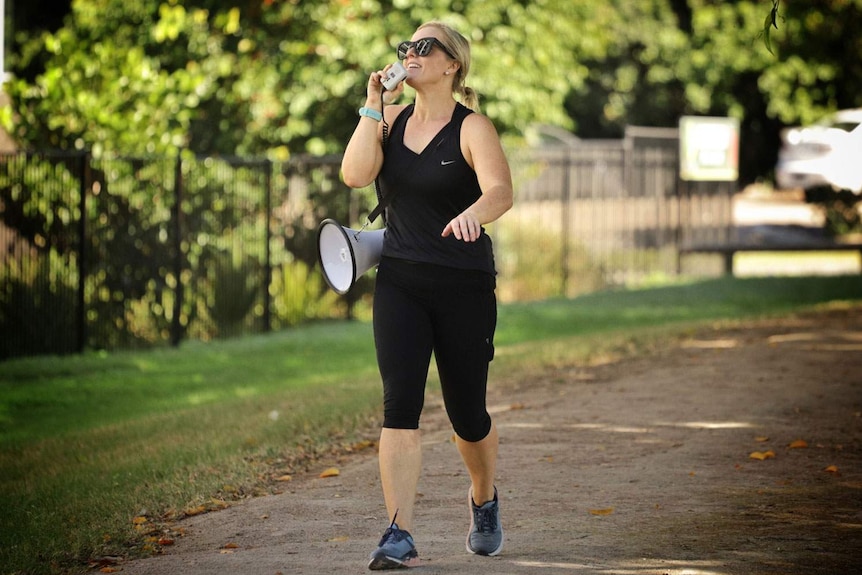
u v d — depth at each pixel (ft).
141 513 55.98
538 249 180.04
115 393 102.94
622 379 90.17
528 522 51.98
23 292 122.52
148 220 135.13
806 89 285.02
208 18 172.14
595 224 190.60
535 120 181.98
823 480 59.00
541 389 87.51
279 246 149.89
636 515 52.60
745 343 106.73
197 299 139.13
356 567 44.93
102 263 130.82
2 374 110.73
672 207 198.29
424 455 66.85
